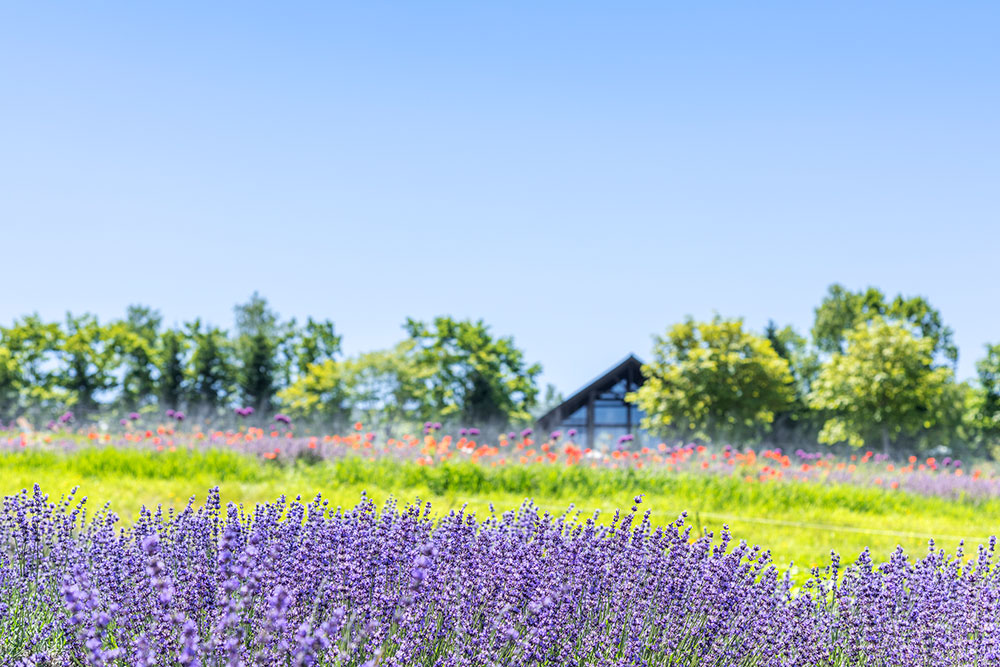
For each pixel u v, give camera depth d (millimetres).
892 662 4008
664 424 34375
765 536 9219
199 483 11203
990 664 3838
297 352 51438
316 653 3035
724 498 12531
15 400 44500
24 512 4473
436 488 12680
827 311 54031
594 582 4055
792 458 32281
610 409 38625
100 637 2941
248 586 2906
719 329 33500
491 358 43281
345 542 3957
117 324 47906
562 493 12641
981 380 37625
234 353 50188
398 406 42281
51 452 14453
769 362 33375
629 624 3828
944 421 36562
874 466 18578
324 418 42469
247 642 3109
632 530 4273
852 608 4301
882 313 52531
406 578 3756
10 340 45250
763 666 3891
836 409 40344
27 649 3348
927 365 35406
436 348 43219
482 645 3346
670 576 4145
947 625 4234
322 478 12805
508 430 41188
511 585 3617
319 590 3588
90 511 7715
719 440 31594
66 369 45938
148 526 4477
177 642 2930
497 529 4633
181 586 3457
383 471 13289
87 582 3549
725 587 4039
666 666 3727
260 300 55094
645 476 13695
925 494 14625
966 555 8375
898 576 4605
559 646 3508
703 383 32219
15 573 4070
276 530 4145
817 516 11609
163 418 43750
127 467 13031
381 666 3045
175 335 49219
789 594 4586
